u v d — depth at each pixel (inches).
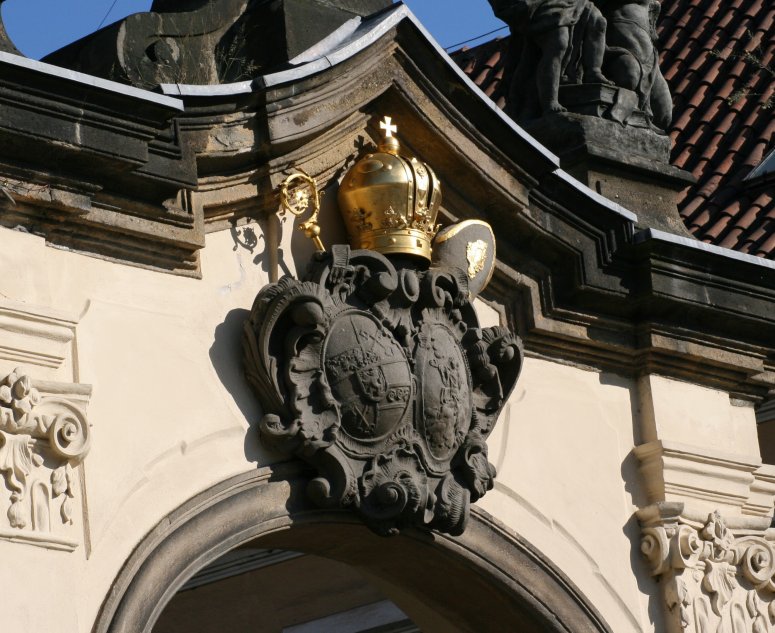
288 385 465.1
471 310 504.1
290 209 476.4
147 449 442.6
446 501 486.9
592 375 554.9
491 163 511.2
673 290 552.7
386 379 474.3
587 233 540.7
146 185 449.4
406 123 500.1
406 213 486.3
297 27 497.0
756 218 734.5
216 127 461.1
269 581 714.2
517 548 518.9
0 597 406.0
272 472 464.8
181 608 725.3
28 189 431.5
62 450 421.1
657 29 854.5
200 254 467.5
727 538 561.0
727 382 577.3
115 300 448.5
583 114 568.1
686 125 792.9
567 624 525.0
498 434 525.7
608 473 548.4
